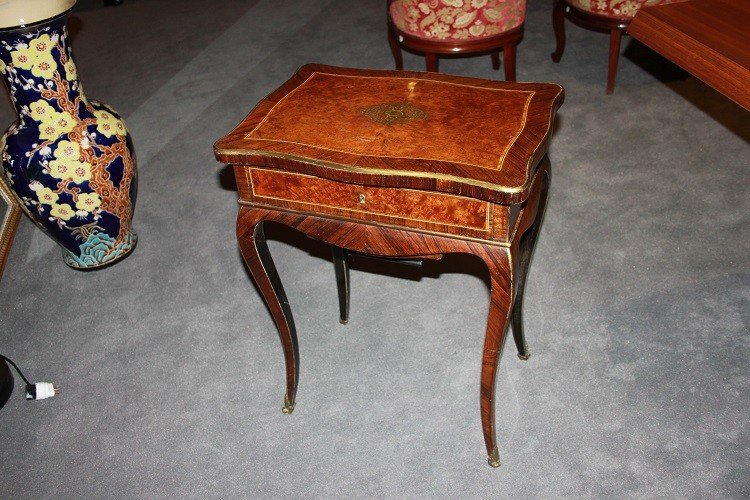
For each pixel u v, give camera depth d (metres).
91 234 2.57
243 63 4.13
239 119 3.57
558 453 1.86
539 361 2.12
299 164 1.52
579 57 3.76
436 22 3.04
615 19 3.19
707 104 3.25
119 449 2.02
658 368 2.05
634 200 2.72
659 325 2.19
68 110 2.37
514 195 1.36
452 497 1.80
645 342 2.14
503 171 1.41
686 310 2.23
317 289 2.50
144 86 4.00
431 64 3.19
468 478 1.83
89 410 2.15
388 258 1.75
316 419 2.04
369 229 1.58
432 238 1.53
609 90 3.39
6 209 2.87
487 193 1.38
